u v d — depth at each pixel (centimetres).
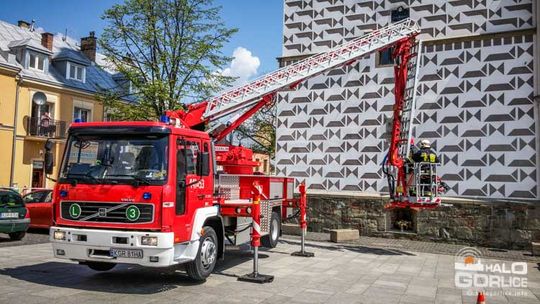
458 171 1580
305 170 1806
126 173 782
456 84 1602
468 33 1600
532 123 1505
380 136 1706
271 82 1261
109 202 771
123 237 748
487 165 1548
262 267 1046
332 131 1778
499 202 1497
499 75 1553
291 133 1841
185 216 811
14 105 2623
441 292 863
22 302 686
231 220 1038
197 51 2278
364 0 1767
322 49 1825
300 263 1117
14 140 2617
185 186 817
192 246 823
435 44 1638
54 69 3022
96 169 798
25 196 1680
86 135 823
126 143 802
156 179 767
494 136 1545
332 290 842
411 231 1634
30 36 3147
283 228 1725
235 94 1218
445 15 1634
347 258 1223
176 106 2231
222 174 1059
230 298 752
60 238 782
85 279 860
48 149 846
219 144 1226
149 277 895
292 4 1888
